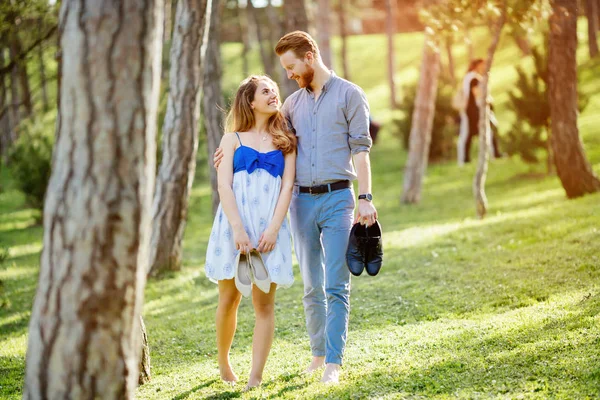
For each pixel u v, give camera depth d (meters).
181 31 8.53
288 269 3.82
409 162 14.06
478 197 9.91
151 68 2.40
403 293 6.04
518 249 7.07
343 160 3.97
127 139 2.34
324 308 4.12
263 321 3.92
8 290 8.75
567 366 3.41
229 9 33.12
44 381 2.38
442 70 19.91
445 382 3.46
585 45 27.55
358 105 3.96
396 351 4.29
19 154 14.55
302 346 4.80
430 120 14.01
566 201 10.04
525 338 4.00
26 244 12.80
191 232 13.98
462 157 12.68
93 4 2.30
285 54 4.01
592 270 5.68
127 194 2.36
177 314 6.57
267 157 3.89
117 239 2.35
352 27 47.53
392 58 28.39
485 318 4.85
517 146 14.73
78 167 2.33
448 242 8.22
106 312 2.37
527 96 14.34
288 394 3.54
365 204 3.86
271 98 3.91
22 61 7.89
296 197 4.06
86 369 2.36
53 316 2.37
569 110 10.23
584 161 10.27
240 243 3.68
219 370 4.30
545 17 9.27
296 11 12.32
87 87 2.31
